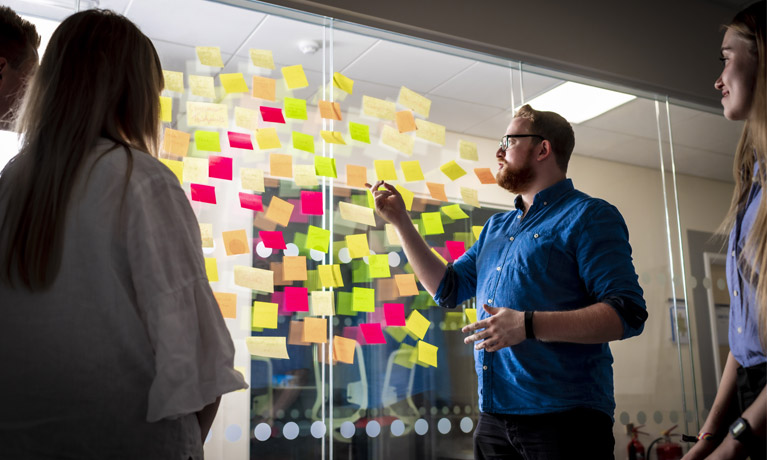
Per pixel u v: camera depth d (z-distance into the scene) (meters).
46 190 0.90
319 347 2.11
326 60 2.31
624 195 2.84
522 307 1.76
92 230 0.90
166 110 2.03
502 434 1.74
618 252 1.70
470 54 2.55
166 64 2.07
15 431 0.83
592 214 1.76
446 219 2.42
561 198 1.89
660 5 3.04
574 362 1.69
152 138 1.08
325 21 2.27
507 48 2.57
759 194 0.89
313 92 2.27
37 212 0.89
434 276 1.99
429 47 2.48
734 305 0.94
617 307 1.57
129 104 1.02
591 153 2.80
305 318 2.11
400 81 2.44
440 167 2.45
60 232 0.88
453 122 2.51
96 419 0.85
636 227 2.83
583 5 2.81
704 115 3.14
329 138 2.27
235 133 2.12
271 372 2.02
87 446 0.84
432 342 2.30
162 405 0.84
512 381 1.73
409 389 2.22
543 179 1.96
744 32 0.91
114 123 1.00
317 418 2.06
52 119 0.95
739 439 0.77
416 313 2.29
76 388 0.85
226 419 1.93
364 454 2.10
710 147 3.12
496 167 2.56
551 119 2.00
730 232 0.97
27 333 0.86
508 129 2.04
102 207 0.91
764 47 0.86
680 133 3.05
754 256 0.84
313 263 2.16
